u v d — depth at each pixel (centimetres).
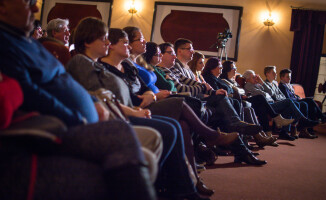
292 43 787
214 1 800
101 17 830
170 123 150
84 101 115
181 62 342
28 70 101
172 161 160
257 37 793
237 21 790
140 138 118
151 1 822
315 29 778
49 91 107
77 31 168
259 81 506
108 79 159
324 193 217
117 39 196
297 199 197
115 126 89
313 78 787
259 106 407
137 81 217
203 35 799
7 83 83
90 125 90
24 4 103
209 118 300
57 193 77
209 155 273
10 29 101
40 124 83
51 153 85
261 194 200
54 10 842
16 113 88
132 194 78
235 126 289
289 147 422
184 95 229
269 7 789
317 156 370
